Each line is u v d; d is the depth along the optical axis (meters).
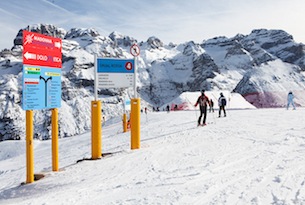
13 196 5.88
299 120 14.84
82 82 183.62
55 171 7.76
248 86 118.75
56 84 7.86
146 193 4.32
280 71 134.12
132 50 9.66
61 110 151.50
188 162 6.48
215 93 54.81
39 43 7.25
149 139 12.05
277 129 11.21
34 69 7.14
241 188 4.20
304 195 3.72
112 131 25.95
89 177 6.19
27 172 7.19
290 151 6.76
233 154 6.91
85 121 149.75
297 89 119.00
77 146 19.22
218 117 21.30
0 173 13.59
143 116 37.97
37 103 7.27
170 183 4.79
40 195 5.32
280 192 3.90
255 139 8.98
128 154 8.52
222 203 3.65
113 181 5.45
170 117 29.31
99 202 4.08
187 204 3.71
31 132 7.25
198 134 11.55
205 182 4.66
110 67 9.38
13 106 146.62
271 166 5.40
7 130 136.00
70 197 4.45
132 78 9.68
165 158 7.26
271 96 111.62
